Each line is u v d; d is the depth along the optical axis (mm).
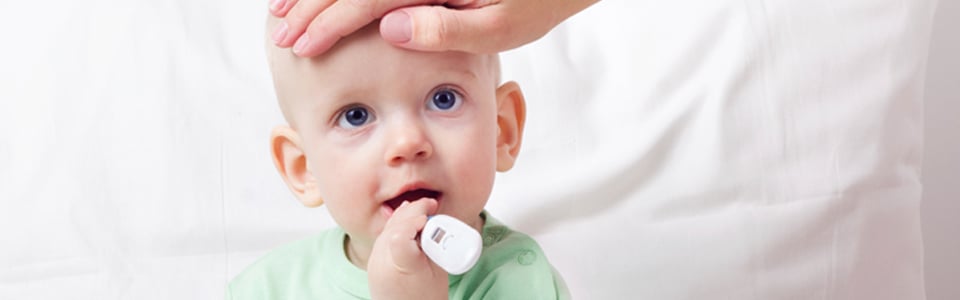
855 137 1237
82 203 1309
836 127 1240
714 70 1281
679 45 1309
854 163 1232
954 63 1388
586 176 1258
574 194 1257
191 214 1293
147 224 1292
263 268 1032
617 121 1292
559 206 1257
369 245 945
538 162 1291
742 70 1262
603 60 1345
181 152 1327
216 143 1329
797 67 1258
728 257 1213
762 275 1209
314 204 935
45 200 1316
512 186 1279
